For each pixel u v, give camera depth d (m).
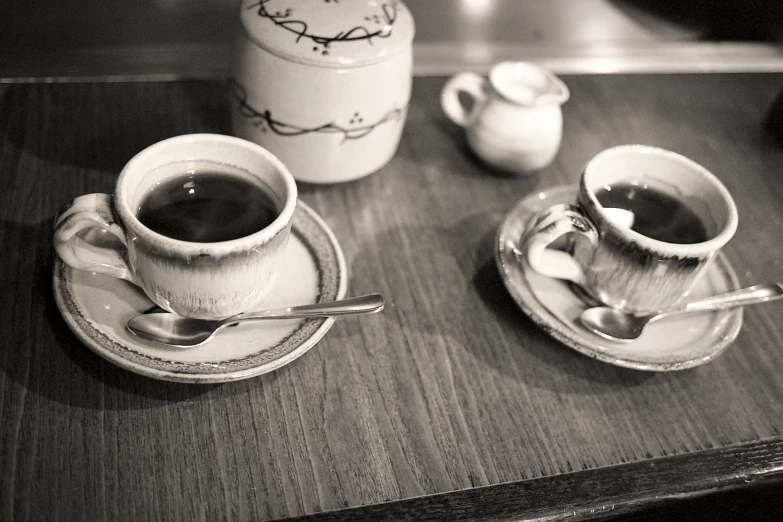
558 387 0.54
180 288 0.47
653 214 0.56
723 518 0.55
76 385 0.49
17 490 0.45
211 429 0.49
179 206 0.50
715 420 0.54
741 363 0.57
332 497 0.47
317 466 0.48
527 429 0.52
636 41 0.84
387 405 0.52
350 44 0.56
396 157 0.68
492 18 0.83
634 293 0.53
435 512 0.47
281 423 0.50
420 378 0.53
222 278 0.47
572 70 0.80
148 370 0.47
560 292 0.57
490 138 0.65
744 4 0.86
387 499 0.48
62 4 0.73
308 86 0.56
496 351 0.55
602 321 0.55
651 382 0.55
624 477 0.50
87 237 0.51
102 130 0.64
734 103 0.80
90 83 0.68
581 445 0.51
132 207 0.47
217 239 0.48
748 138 0.76
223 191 0.51
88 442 0.47
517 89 0.66
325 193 0.63
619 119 0.75
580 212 0.53
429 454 0.50
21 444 0.47
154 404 0.49
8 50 0.69
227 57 0.73
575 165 0.70
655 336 0.55
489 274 0.60
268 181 0.51
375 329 0.55
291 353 0.49
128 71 0.70
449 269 0.60
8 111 0.64
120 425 0.48
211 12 0.77
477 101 0.66
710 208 0.55
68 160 0.61
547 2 0.85
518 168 0.66
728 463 0.52
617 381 0.55
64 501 0.45
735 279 0.59
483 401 0.53
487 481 0.49
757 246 0.66
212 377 0.47
